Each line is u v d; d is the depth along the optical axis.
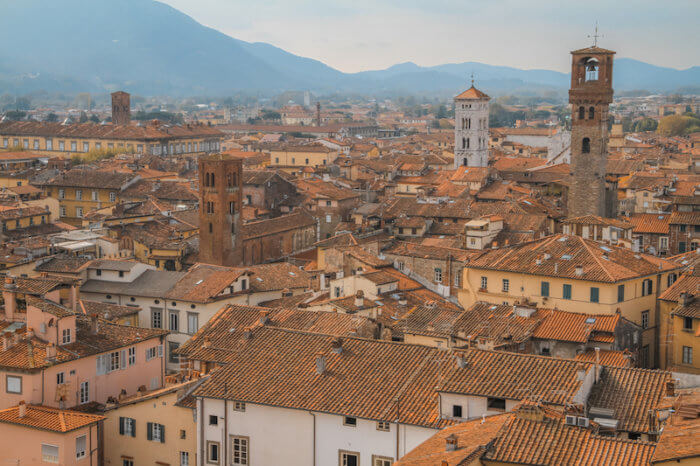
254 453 102.88
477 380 95.38
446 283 176.88
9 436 108.38
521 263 151.25
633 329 130.50
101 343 126.88
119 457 112.88
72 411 113.81
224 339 127.25
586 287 142.75
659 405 89.56
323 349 109.25
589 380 94.31
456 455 78.38
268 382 105.00
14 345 120.44
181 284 170.12
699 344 126.31
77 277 173.00
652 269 148.88
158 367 134.75
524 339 123.25
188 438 109.00
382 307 146.75
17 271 180.50
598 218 195.12
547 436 80.75
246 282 172.62
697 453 71.00
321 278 170.75
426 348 106.75
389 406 97.88
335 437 98.75
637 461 76.44
